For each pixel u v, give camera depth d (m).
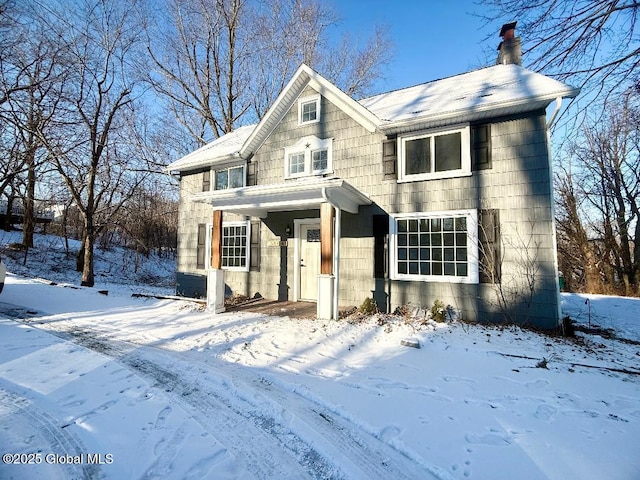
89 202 13.16
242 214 9.63
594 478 2.35
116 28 13.25
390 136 8.26
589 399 3.61
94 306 8.69
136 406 3.38
